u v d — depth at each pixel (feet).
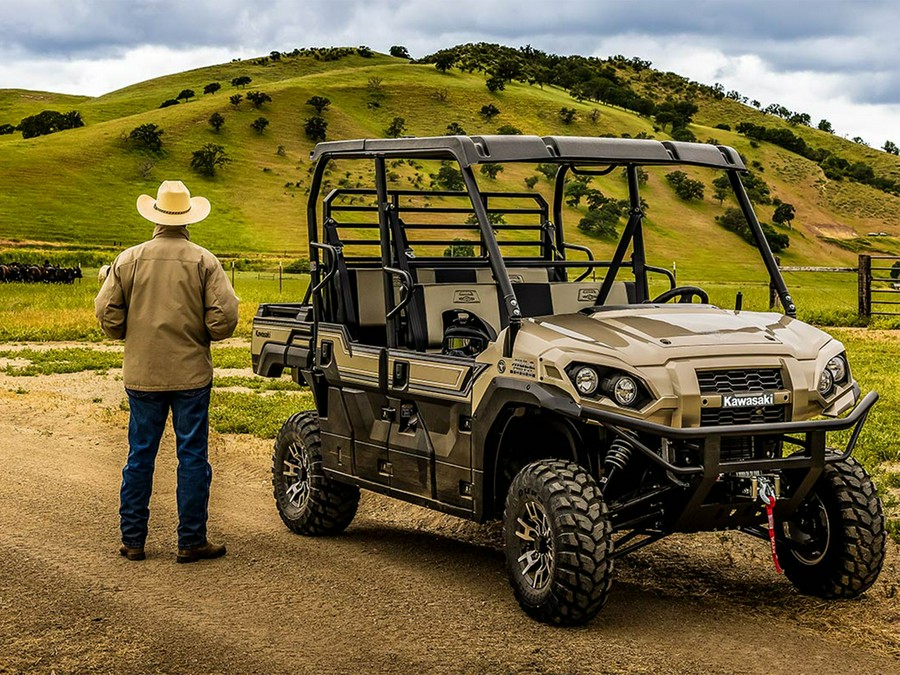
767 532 19.06
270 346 24.26
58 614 17.21
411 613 17.35
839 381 17.95
